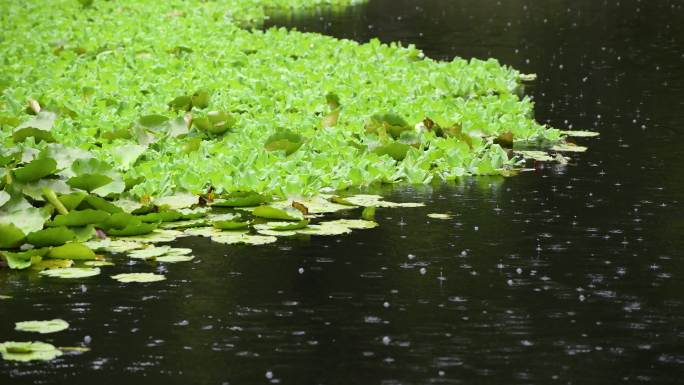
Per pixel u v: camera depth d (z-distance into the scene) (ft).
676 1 97.96
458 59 60.85
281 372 23.71
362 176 39.04
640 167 41.91
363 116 46.60
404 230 33.81
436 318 26.78
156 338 25.44
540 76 61.26
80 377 23.35
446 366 24.08
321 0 94.48
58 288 28.43
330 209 35.78
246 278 29.45
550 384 23.25
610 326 26.43
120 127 43.29
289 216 34.35
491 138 45.62
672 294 28.60
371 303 27.76
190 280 29.22
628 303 27.94
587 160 43.06
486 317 26.91
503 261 31.09
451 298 28.14
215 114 43.32
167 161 39.34
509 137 44.42
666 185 39.37
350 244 32.40
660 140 46.37
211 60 58.65
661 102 54.24
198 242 32.42
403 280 29.45
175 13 80.02
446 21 84.28
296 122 44.96
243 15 82.99
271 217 34.71
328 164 39.88
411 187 39.04
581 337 25.76
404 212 35.81
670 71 62.80
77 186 34.27
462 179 40.29
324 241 32.65
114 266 30.19
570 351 24.98
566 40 74.69
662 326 26.48
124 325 26.16
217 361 24.25
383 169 39.63
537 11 91.30
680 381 23.48
